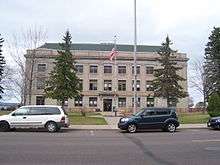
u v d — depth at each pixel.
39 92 93.94
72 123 36.25
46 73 93.81
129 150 15.73
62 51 61.94
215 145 17.72
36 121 27.44
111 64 100.88
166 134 25.00
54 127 27.44
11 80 81.94
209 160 13.12
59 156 13.83
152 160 13.11
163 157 13.83
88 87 99.94
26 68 62.44
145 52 102.69
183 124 35.72
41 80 92.06
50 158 13.33
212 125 30.30
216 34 54.84
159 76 66.56
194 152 15.20
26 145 17.12
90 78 100.25
